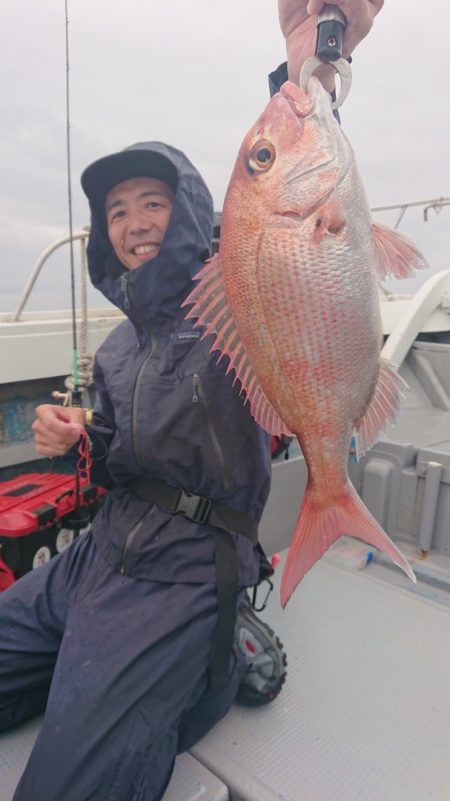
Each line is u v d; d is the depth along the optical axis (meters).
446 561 2.24
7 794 1.25
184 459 1.44
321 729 1.44
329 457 1.17
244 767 1.32
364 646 1.78
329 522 1.19
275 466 2.38
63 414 1.57
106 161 1.57
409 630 1.86
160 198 1.61
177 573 1.38
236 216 1.10
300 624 1.89
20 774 1.31
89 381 2.04
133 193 1.62
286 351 1.11
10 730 1.46
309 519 1.21
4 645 1.45
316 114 1.07
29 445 2.59
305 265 1.07
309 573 2.21
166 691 1.24
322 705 1.53
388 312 3.88
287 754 1.37
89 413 1.65
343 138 1.08
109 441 1.67
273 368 1.13
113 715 1.18
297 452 2.69
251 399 1.20
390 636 1.83
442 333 4.07
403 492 2.36
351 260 1.07
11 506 2.05
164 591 1.37
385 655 1.73
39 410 1.54
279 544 2.47
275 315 1.10
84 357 2.34
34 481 2.32
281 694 1.57
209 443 1.42
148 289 1.48
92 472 1.68
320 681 1.62
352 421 1.17
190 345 1.47
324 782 1.28
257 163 1.07
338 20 1.14
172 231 1.44
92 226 1.72
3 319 2.75
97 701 1.19
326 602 2.01
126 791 1.13
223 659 1.35
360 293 1.08
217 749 1.38
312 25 1.45
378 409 1.16
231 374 1.44
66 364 2.61
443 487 2.25
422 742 1.40
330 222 1.06
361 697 1.56
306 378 1.12
